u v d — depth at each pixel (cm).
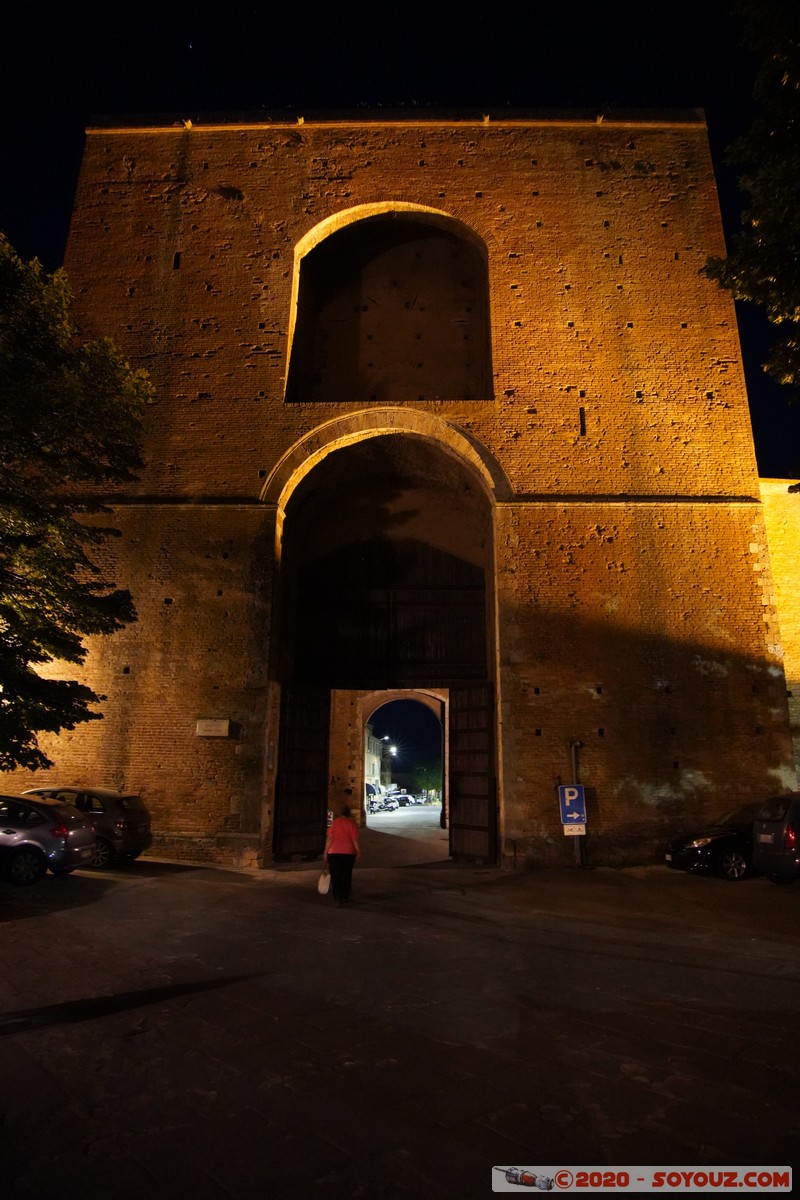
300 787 1708
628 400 1722
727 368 1750
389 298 2008
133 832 1400
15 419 1194
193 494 1684
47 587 1227
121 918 973
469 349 1959
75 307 1842
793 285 1109
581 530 1633
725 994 672
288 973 731
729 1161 374
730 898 1152
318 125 1942
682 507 1652
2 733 1073
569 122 1923
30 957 773
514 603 1591
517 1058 511
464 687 1788
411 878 1411
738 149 1155
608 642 1573
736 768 1512
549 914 1080
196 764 1534
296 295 1862
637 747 1517
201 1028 568
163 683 1578
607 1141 394
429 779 6191
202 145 1959
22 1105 432
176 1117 420
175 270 1859
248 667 1580
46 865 1166
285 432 1712
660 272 1819
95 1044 531
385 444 1794
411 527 1986
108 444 1350
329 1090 457
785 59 1082
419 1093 453
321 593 1944
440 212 1864
